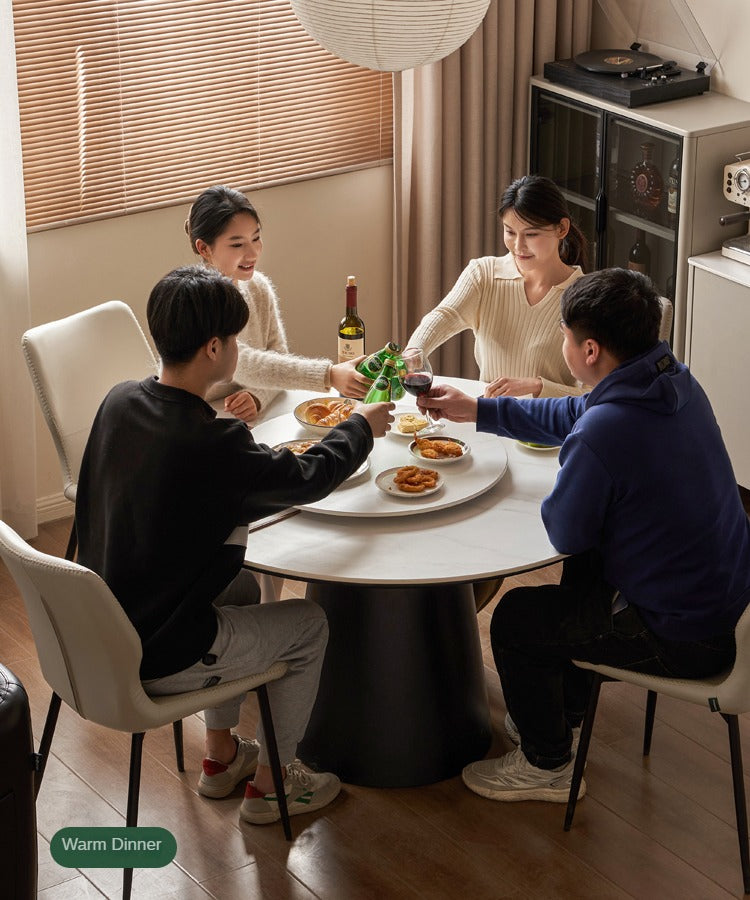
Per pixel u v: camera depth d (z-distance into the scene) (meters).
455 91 4.29
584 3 4.43
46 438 4.06
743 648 2.32
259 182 4.26
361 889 2.55
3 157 3.57
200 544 2.30
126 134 3.93
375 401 2.87
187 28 3.93
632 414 2.39
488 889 2.54
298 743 2.92
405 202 4.46
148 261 4.10
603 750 2.96
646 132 3.95
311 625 2.58
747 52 3.99
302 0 2.62
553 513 2.44
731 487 2.52
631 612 2.49
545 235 3.07
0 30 3.47
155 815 2.77
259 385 3.06
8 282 3.72
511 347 3.25
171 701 2.39
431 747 2.86
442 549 2.46
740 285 3.76
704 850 2.64
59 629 2.29
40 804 2.80
